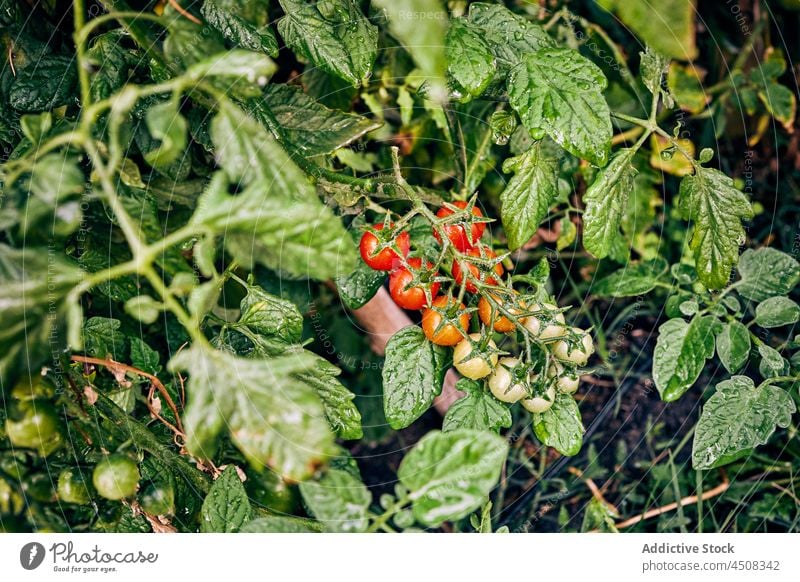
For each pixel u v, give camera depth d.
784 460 1.58
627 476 1.65
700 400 1.70
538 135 1.01
